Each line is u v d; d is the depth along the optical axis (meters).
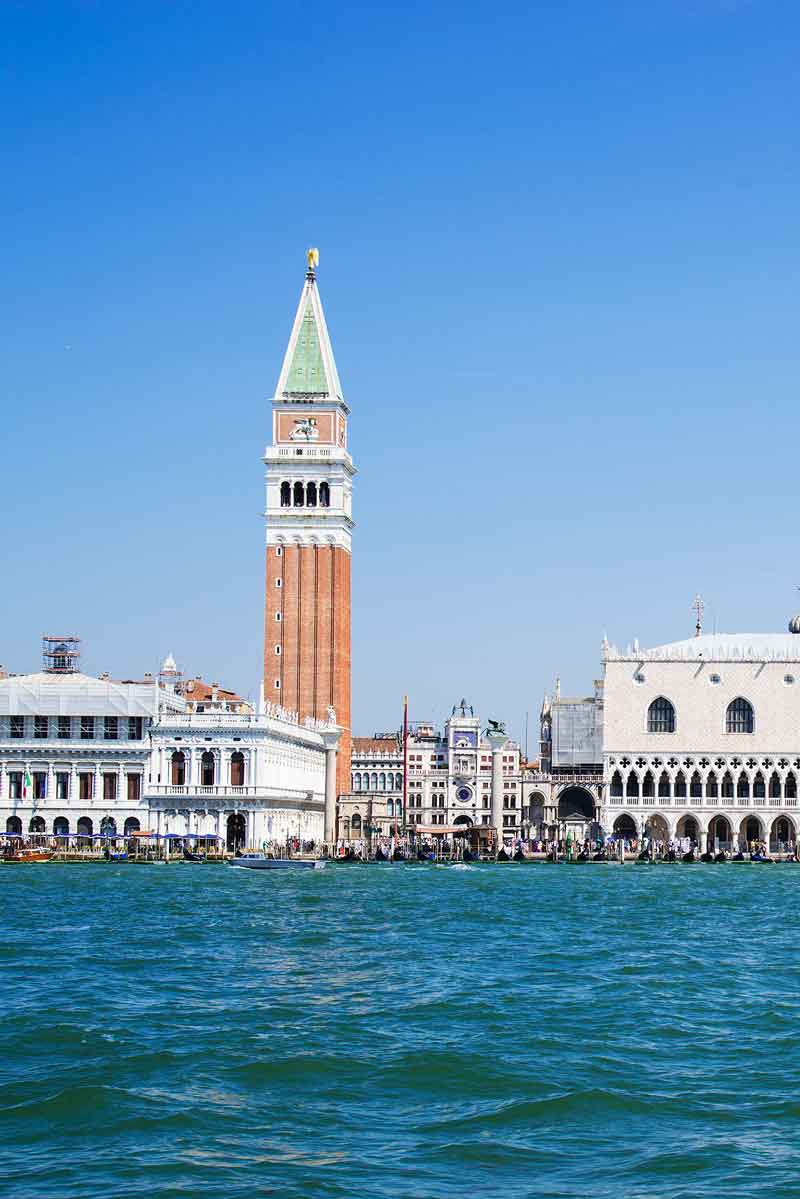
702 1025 61.66
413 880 170.75
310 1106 47.16
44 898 132.25
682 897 142.25
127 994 68.88
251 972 76.88
